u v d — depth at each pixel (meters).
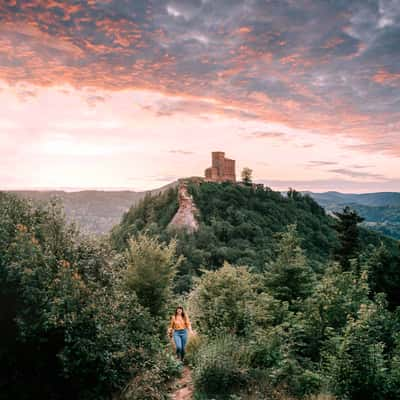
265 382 6.41
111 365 6.52
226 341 7.61
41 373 6.63
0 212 7.34
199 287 10.68
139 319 7.84
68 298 6.19
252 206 90.75
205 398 6.16
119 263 8.94
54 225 7.65
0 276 6.38
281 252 12.30
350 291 10.23
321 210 102.88
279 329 7.48
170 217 90.06
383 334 8.77
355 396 6.47
